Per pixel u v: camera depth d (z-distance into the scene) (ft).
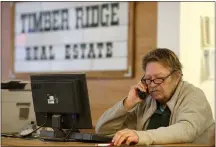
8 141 6.83
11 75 14.93
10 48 15.01
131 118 8.15
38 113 7.34
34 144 6.25
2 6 15.19
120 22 12.57
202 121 6.70
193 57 11.98
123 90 12.55
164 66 7.11
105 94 12.90
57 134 7.04
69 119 6.97
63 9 13.84
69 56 13.69
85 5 13.34
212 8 12.55
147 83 7.30
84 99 6.80
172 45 11.57
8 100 8.83
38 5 14.39
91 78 13.20
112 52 12.74
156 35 12.00
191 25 11.91
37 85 7.14
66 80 6.81
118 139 5.83
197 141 6.69
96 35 13.08
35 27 14.46
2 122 8.77
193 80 11.96
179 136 6.15
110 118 7.71
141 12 12.31
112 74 12.71
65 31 13.78
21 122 8.85
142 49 12.24
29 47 14.61
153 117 7.68
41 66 14.33
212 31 12.62
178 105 7.13
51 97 6.99
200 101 7.02
